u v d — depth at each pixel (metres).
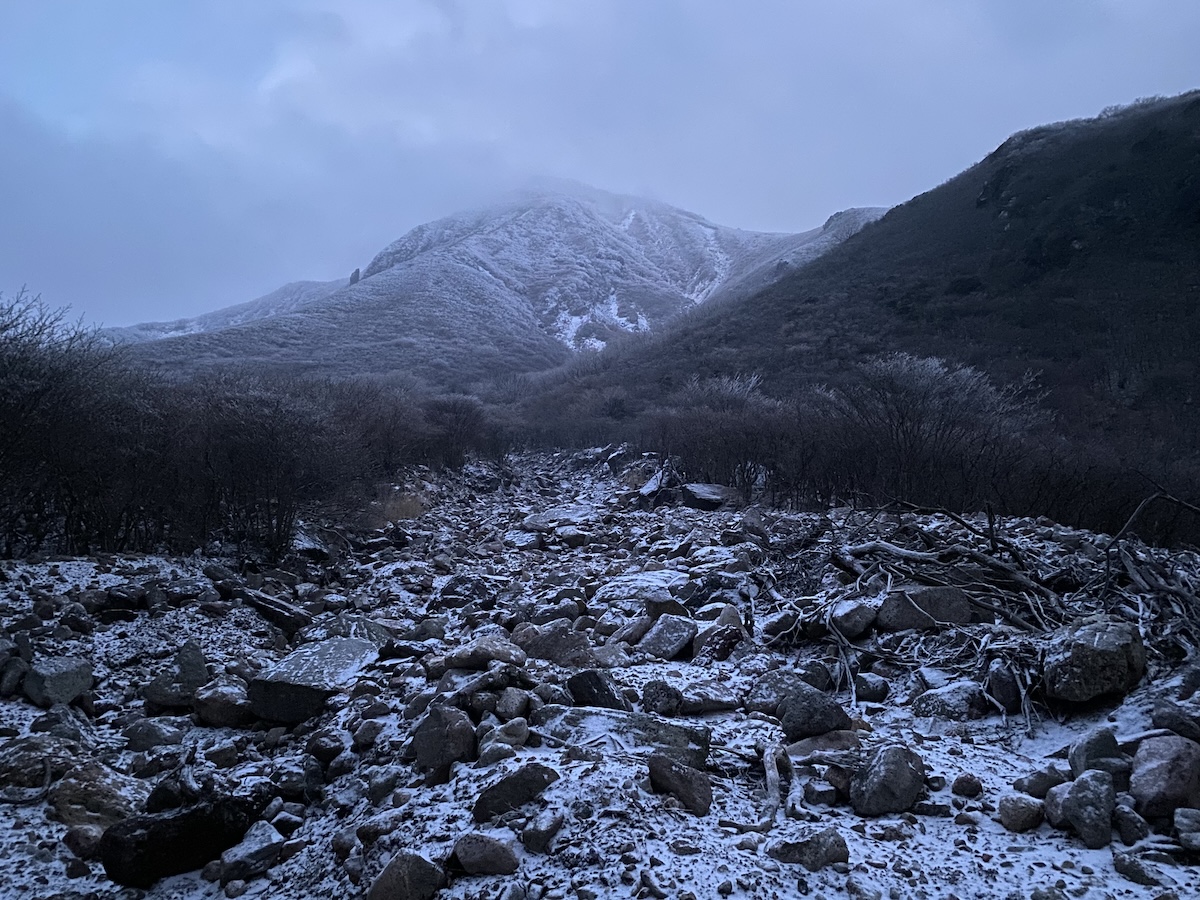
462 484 20.73
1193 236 43.44
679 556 10.14
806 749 4.01
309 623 7.67
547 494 20.83
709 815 3.38
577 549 12.24
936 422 15.09
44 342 8.62
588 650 5.56
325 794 4.16
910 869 3.01
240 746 4.91
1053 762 3.87
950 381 17.84
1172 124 53.84
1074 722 4.34
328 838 3.69
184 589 7.62
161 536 9.75
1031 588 5.93
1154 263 42.16
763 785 3.73
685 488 15.92
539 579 9.77
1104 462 14.81
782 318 51.75
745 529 10.89
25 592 6.92
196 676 5.67
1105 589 5.64
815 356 41.84
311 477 11.25
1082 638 4.45
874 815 3.45
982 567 6.34
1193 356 32.31
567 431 33.97
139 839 3.52
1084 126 62.75
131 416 9.59
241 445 10.23
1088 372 32.84
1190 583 5.56
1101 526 11.03
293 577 9.45
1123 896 2.79
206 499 9.95
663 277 152.62
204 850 3.63
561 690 4.51
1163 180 48.59
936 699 4.78
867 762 3.66
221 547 10.05
